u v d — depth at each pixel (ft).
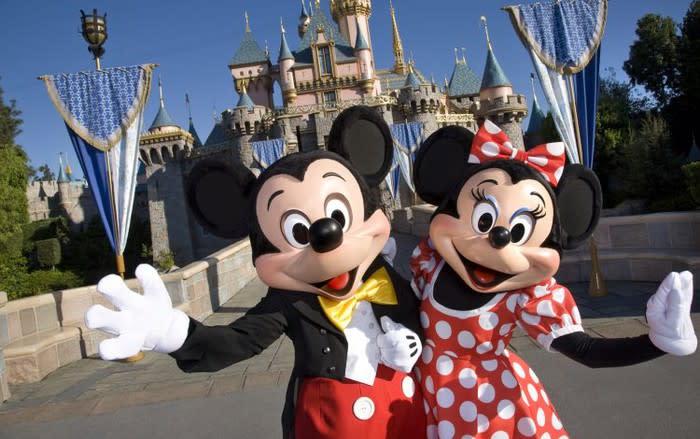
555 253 7.53
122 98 27.07
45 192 204.95
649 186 67.51
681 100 97.40
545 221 7.55
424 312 8.14
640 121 96.02
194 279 28.14
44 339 20.48
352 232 7.20
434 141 8.64
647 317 5.95
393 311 7.81
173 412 14.51
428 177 8.68
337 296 7.27
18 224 90.63
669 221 25.31
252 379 16.38
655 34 100.99
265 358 18.81
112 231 27.22
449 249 7.77
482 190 7.61
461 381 7.68
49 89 26.66
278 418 13.51
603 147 83.61
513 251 7.22
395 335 7.32
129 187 27.35
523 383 7.89
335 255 6.71
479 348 7.79
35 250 144.77
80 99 26.89
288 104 161.48
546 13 24.86
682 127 97.81
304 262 6.85
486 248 7.30
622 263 26.12
